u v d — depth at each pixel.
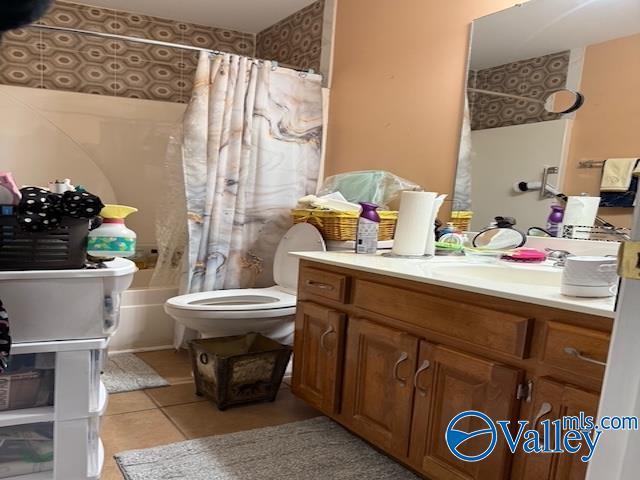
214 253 2.41
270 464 1.51
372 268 1.49
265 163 2.51
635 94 1.44
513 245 1.75
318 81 2.66
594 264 1.05
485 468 1.16
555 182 1.67
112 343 2.46
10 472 1.18
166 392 2.04
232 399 1.90
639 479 0.50
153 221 3.34
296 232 2.32
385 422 1.47
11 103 2.95
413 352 1.36
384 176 2.28
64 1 3.15
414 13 2.25
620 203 1.49
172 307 1.99
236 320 2.01
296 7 3.09
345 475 1.46
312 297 1.82
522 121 1.77
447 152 2.08
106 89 3.33
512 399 1.10
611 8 1.50
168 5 3.17
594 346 0.95
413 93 2.26
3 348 0.99
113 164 3.21
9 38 3.06
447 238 1.90
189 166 2.31
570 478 0.99
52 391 1.22
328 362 1.69
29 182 3.01
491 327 1.16
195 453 1.55
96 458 1.25
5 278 1.09
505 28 1.83
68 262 1.17
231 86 2.39
